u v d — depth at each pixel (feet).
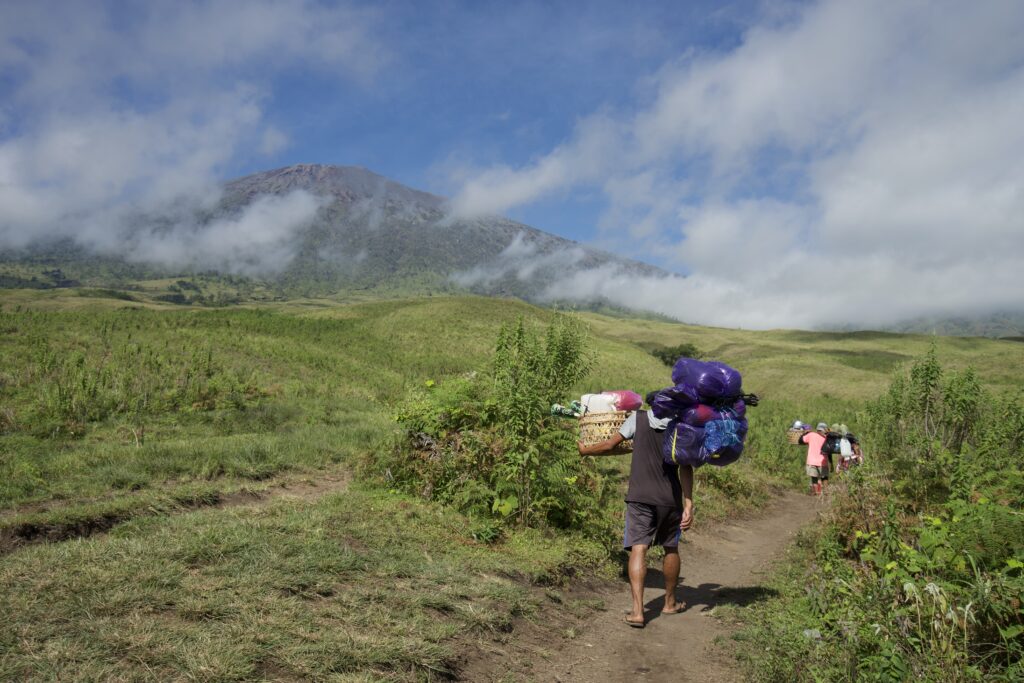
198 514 19.98
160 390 59.67
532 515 24.52
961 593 13.76
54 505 22.20
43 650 10.08
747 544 33.04
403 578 16.34
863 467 26.45
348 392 81.66
